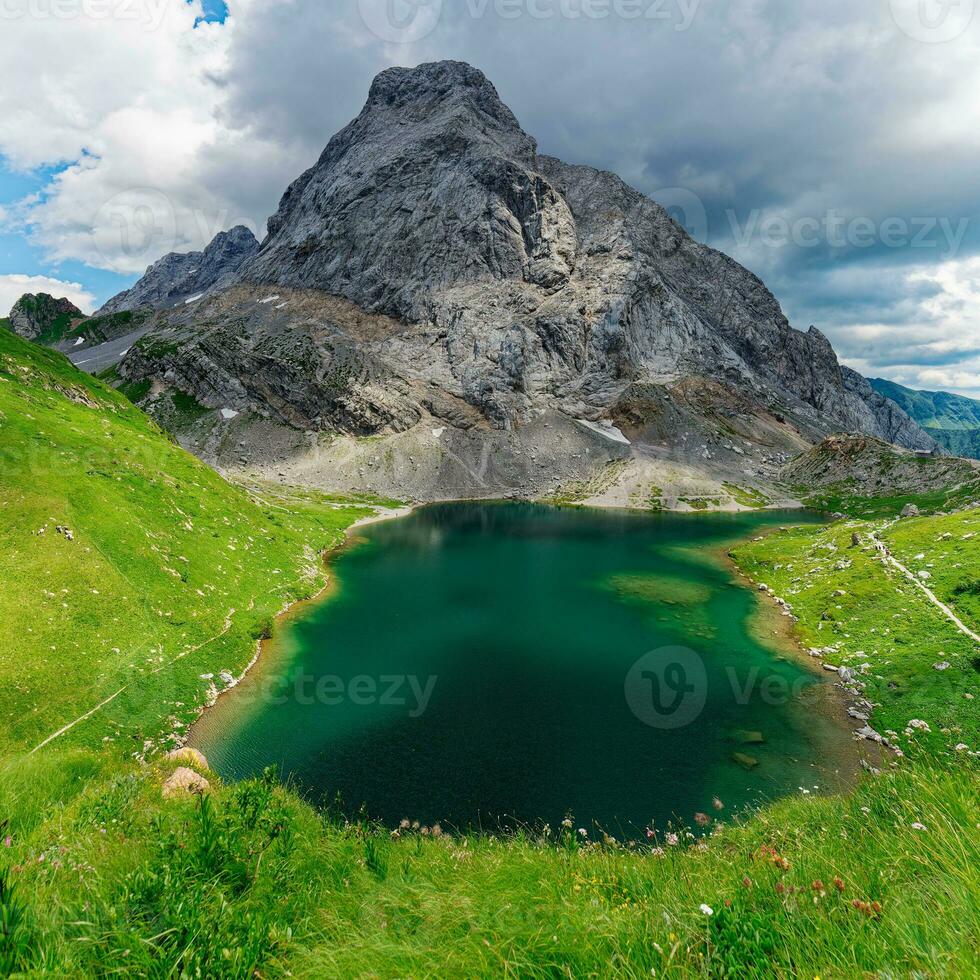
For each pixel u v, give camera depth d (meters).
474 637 52.16
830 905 4.86
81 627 36.88
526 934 4.70
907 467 146.25
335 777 29.73
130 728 32.06
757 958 4.03
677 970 4.12
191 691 37.19
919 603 48.25
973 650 38.72
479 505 158.62
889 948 3.87
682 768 30.77
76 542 42.31
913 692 37.06
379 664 45.12
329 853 8.89
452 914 5.57
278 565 64.75
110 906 4.83
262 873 6.82
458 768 30.64
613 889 7.23
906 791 8.00
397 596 65.44
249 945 4.70
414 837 13.83
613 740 33.72
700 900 5.61
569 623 56.53
